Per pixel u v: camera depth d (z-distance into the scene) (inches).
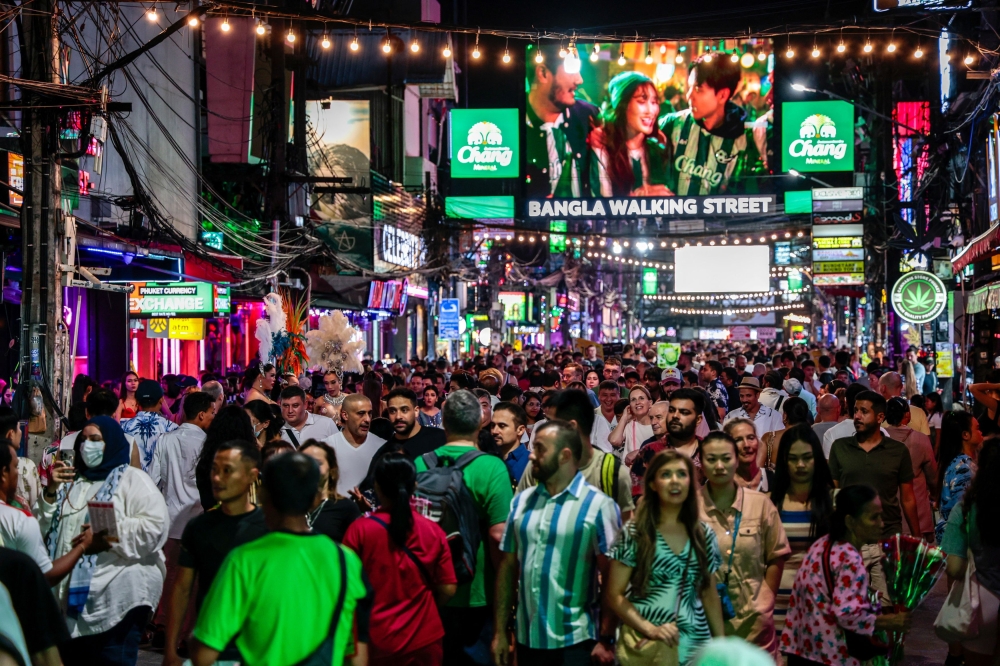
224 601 150.6
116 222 703.1
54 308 420.5
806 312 3718.0
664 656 189.2
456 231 1349.7
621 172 1272.1
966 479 352.2
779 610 241.4
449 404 247.3
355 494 268.4
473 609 236.2
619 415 435.8
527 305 2058.3
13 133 540.1
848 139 1222.3
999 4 705.0
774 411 419.2
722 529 215.3
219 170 895.1
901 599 211.5
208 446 276.2
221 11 521.3
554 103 1274.6
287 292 783.1
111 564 248.7
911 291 759.7
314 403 460.8
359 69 1158.3
